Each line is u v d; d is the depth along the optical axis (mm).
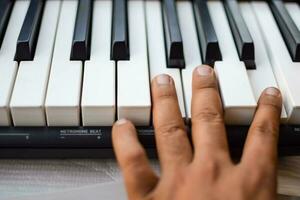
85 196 371
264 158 342
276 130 359
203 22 427
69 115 365
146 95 369
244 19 451
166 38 422
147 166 339
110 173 384
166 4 444
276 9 454
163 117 356
